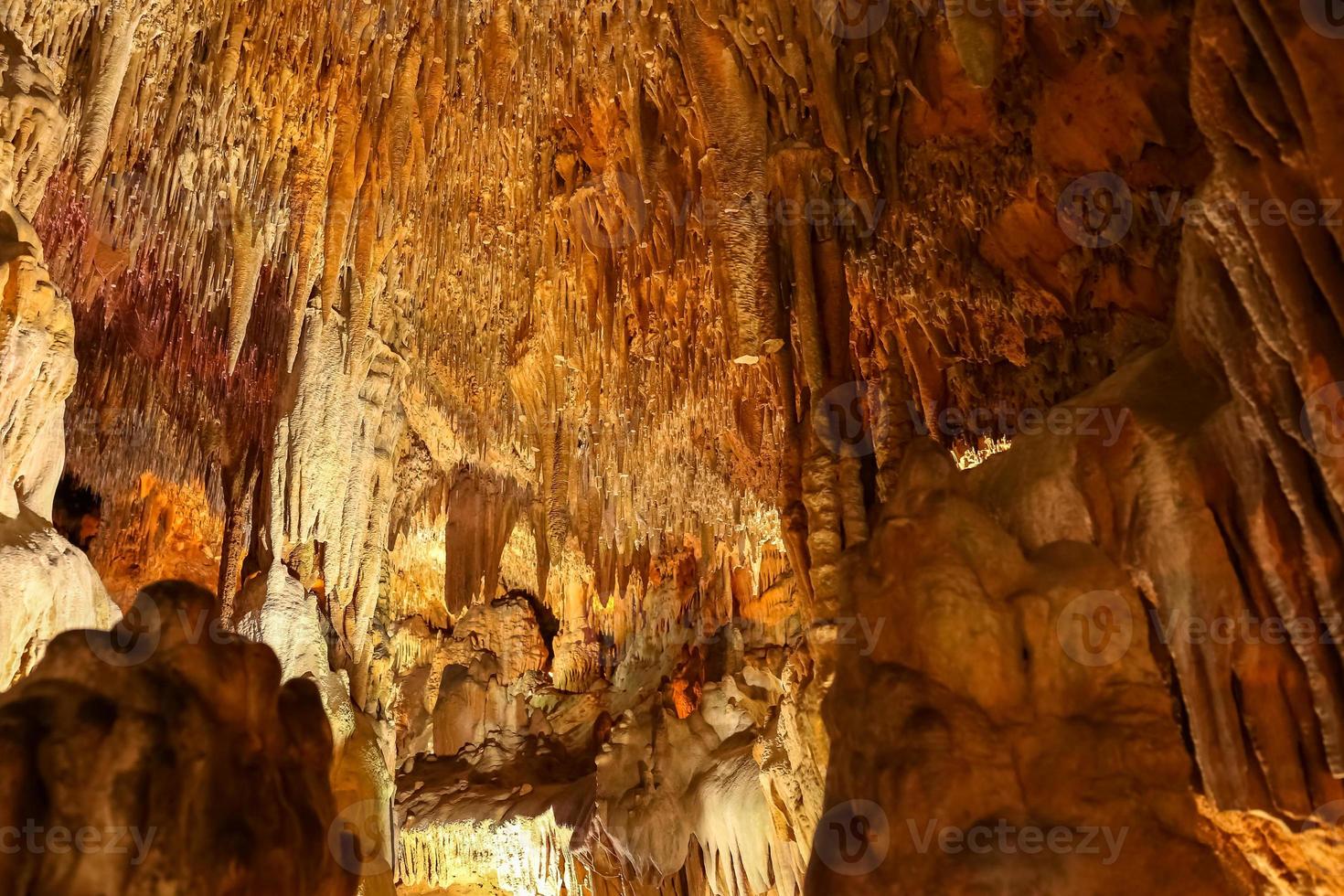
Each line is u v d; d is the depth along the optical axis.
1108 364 5.89
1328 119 2.80
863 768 3.48
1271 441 3.13
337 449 8.31
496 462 11.87
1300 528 3.11
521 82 7.05
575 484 9.99
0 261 4.83
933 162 6.10
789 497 5.86
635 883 9.09
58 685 2.60
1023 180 5.73
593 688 13.62
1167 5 4.23
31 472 5.29
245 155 7.59
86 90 6.34
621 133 7.29
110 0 6.08
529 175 7.86
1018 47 5.14
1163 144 4.89
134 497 11.71
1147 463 3.54
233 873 2.51
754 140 6.21
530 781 12.04
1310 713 3.07
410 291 9.17
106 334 10.29
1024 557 3.76
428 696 13.29
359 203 7.59
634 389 9.25
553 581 14.26
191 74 6.96
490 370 9.94
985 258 6.32
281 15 6.55
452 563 12.45
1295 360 2.98
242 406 9.77
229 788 2.65
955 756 3.27
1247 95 3.05
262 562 8.00
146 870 2.37
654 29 6.33
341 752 7.24
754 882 8.17
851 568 4.02
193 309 8.59
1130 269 5.55
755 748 7.50
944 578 3.57
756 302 6.04
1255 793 3.14
